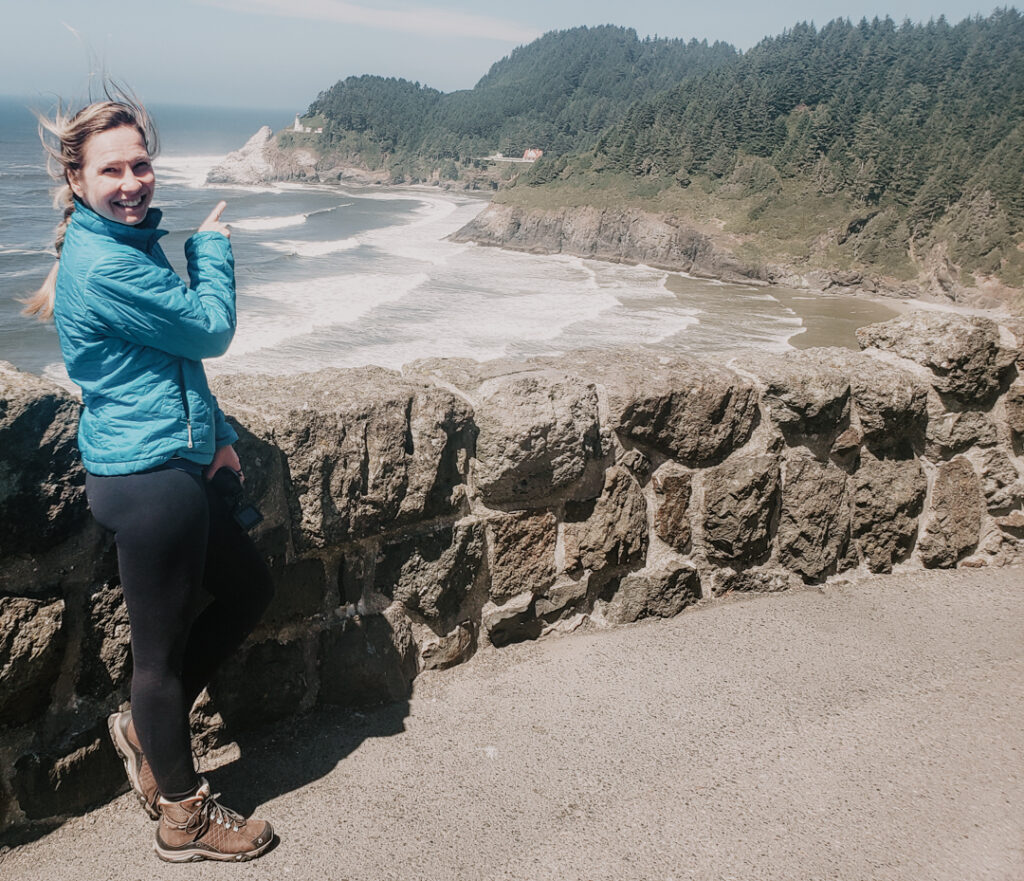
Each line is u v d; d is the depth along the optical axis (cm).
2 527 194
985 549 415
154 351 187
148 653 194
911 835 229
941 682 305
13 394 197
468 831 223
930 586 386
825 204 8994
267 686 258
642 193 9800
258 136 19475
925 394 385
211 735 248
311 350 3272
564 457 302
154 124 193
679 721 276
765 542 362
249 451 237
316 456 251
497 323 4234
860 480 381
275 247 6581
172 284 183
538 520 309
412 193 16788
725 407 339
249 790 236
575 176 10356
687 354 371
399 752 256
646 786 244
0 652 197
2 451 193
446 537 289
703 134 10125
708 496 346
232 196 12125
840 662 316
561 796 238
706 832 226
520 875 209
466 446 292
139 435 183
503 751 258
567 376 310
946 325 389
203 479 200
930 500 400
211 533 206
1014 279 7612
